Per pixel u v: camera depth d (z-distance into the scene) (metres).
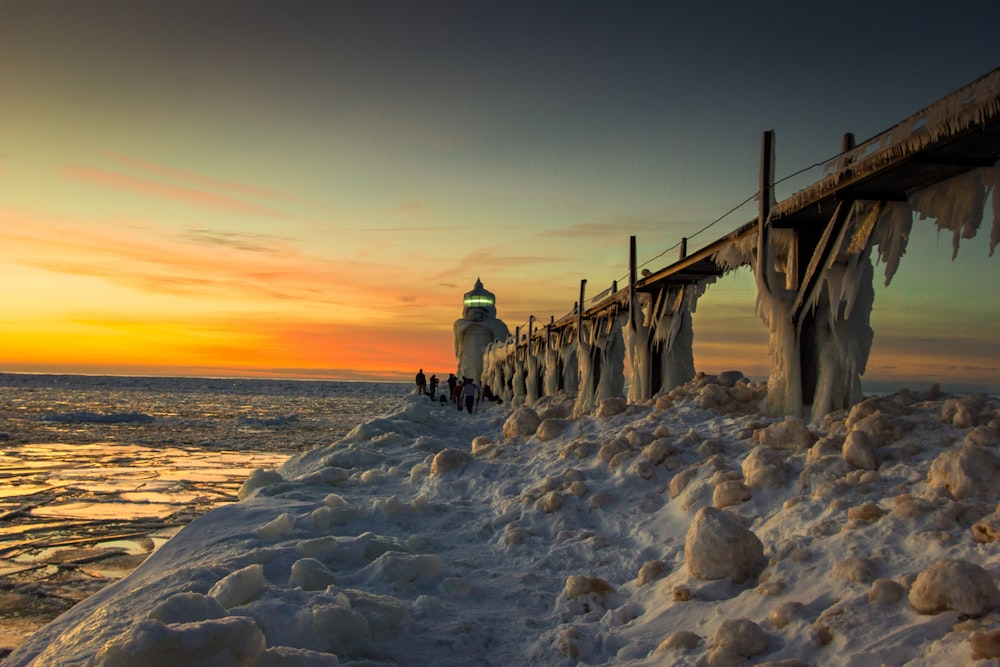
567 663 3.84
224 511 7.30
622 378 20.31
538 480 8.63
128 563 7.78
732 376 13.12
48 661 3.73
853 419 7.66
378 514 7.47
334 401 96.06
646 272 16.92
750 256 11.56
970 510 4.14
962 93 6.52
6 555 8.11
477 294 55.72
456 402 37.03
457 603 4.88
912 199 8.47
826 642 3.21
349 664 3.61
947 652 2.72
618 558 5.75
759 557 4.52
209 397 94.81
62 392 96.81
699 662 3.24
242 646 3.03
